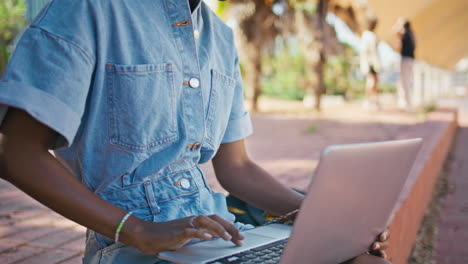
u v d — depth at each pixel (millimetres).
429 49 18922
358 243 1268
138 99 1214
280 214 1597
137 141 1234
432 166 5551
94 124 1221
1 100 1035
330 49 14852
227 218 1439
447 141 8664
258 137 8383
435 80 26516
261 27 14023
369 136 8141
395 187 1282
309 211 999
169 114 1265
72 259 2303
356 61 25172
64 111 1086
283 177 4703
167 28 1288
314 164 5504
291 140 7938
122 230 1138
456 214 4820
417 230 4133
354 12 13812
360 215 1188
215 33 1494
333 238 1137
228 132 1597
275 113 14328
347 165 1028
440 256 3674
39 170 1093
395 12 12570
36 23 1128
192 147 1341
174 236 1128
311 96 20391
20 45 1107
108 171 1251
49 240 2564
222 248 1235
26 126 1091
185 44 1310
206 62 1378
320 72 15211
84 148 1233
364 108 15453
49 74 1083
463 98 30203
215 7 13023
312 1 14383
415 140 1271
